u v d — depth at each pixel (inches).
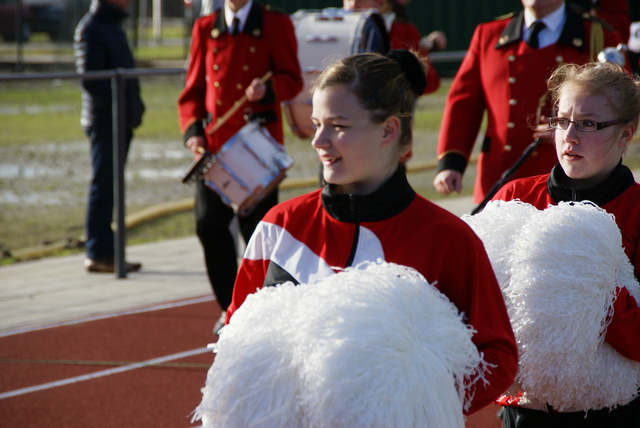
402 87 152.9
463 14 1358.3
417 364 135.0
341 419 131.6
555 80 207.2
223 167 384.8
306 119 464.4
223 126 402.6
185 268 531.8
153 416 317.4
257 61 406.0
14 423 311.1
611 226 177.0
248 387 138.8
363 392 131.7
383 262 144.9
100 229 522.3
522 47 330.0
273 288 148.9
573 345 172.1
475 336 149.9
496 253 181.8
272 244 162.2
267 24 407.2
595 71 197.5
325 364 132.9
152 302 460.1
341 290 138.1
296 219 161.0
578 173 197.2
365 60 152.9
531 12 329.7
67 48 1889.8
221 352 143.9
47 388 344.2
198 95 416.2
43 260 557.3
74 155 855.7
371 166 152.3
